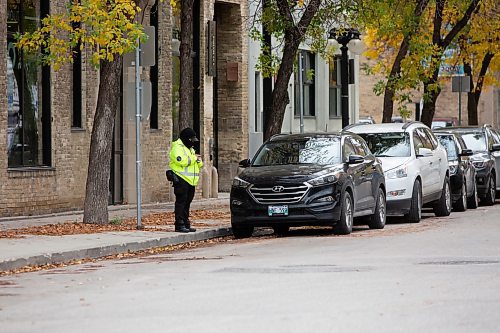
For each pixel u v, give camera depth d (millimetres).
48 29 45531
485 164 69375
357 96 103125
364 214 48844
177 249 42344
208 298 26234
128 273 32406
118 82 48281
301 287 27984
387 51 107625
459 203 63219
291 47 59906
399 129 56406
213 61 72812
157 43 67000
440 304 24766
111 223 48844
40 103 56469
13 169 53750
